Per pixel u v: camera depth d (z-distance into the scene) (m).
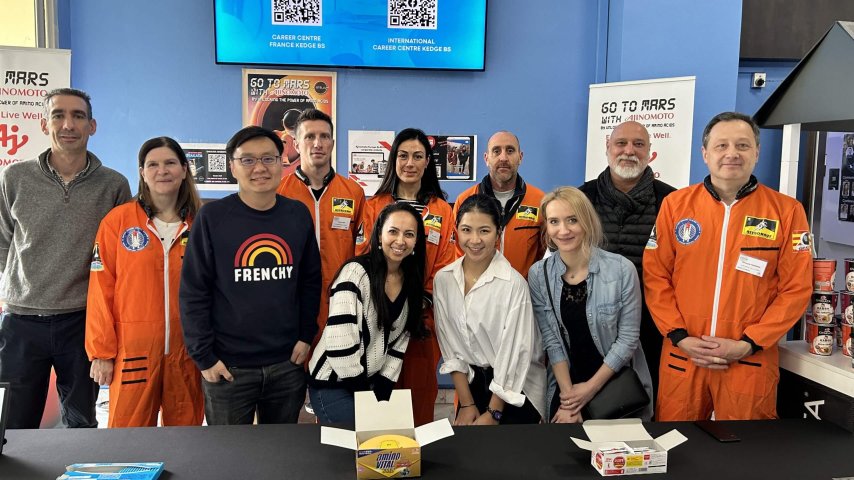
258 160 1.97
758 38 3.94
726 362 2.00
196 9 3.82
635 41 3.75
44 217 2.39
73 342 2.45
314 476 1.28
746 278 2.02
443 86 3.96
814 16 3.95
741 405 2.01
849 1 3.96
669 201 2.23
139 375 2.31
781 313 1.95
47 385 2.51
